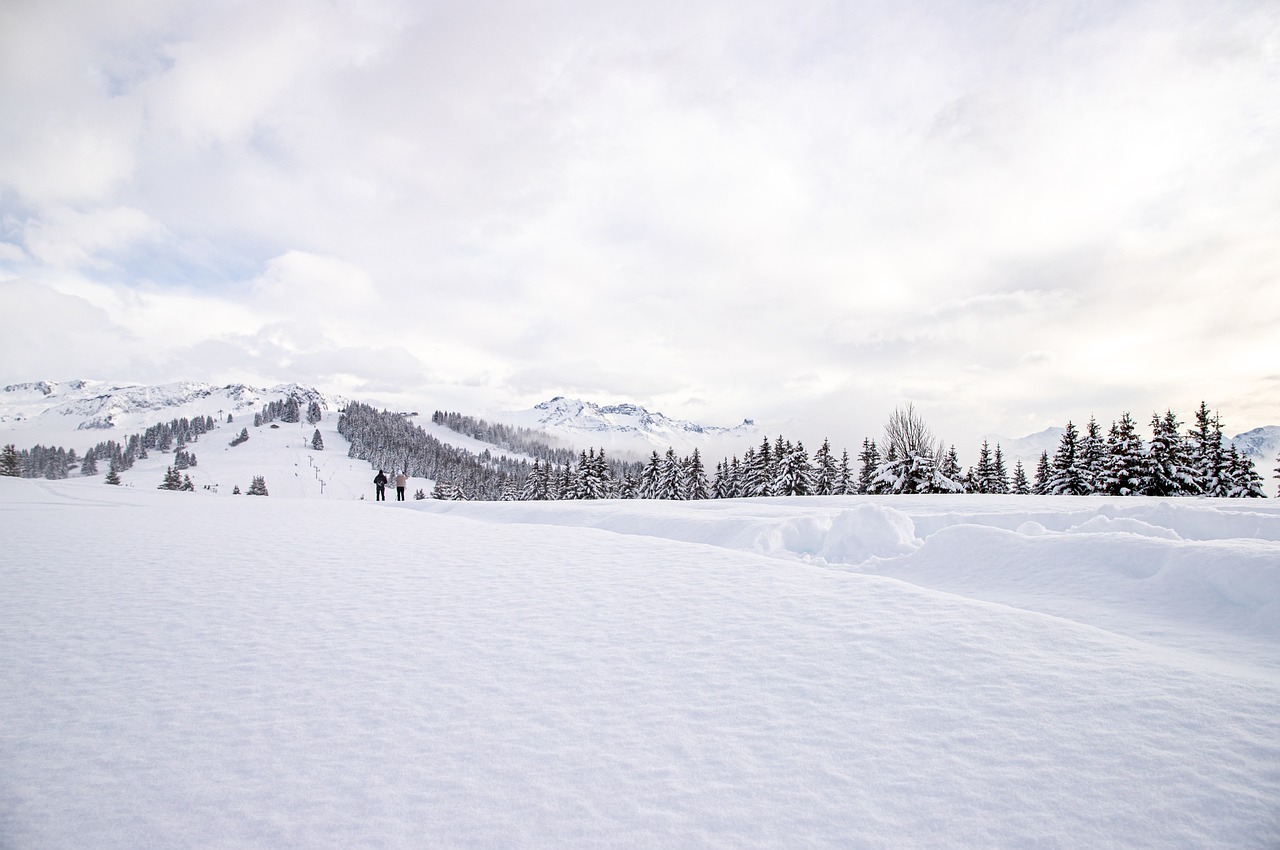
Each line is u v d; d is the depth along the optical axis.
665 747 3.41
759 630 5.04
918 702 3.81
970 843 2.69
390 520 13.48
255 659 4.58
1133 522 9.55
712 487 59.38
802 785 3.09
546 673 4.32
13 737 3.46
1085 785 3.01
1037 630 4.76
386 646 4.84
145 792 3.02
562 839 2.74
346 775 3.16
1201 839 2.65
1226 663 4.76
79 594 6.25
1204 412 36.62
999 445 54.09
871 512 10.80
